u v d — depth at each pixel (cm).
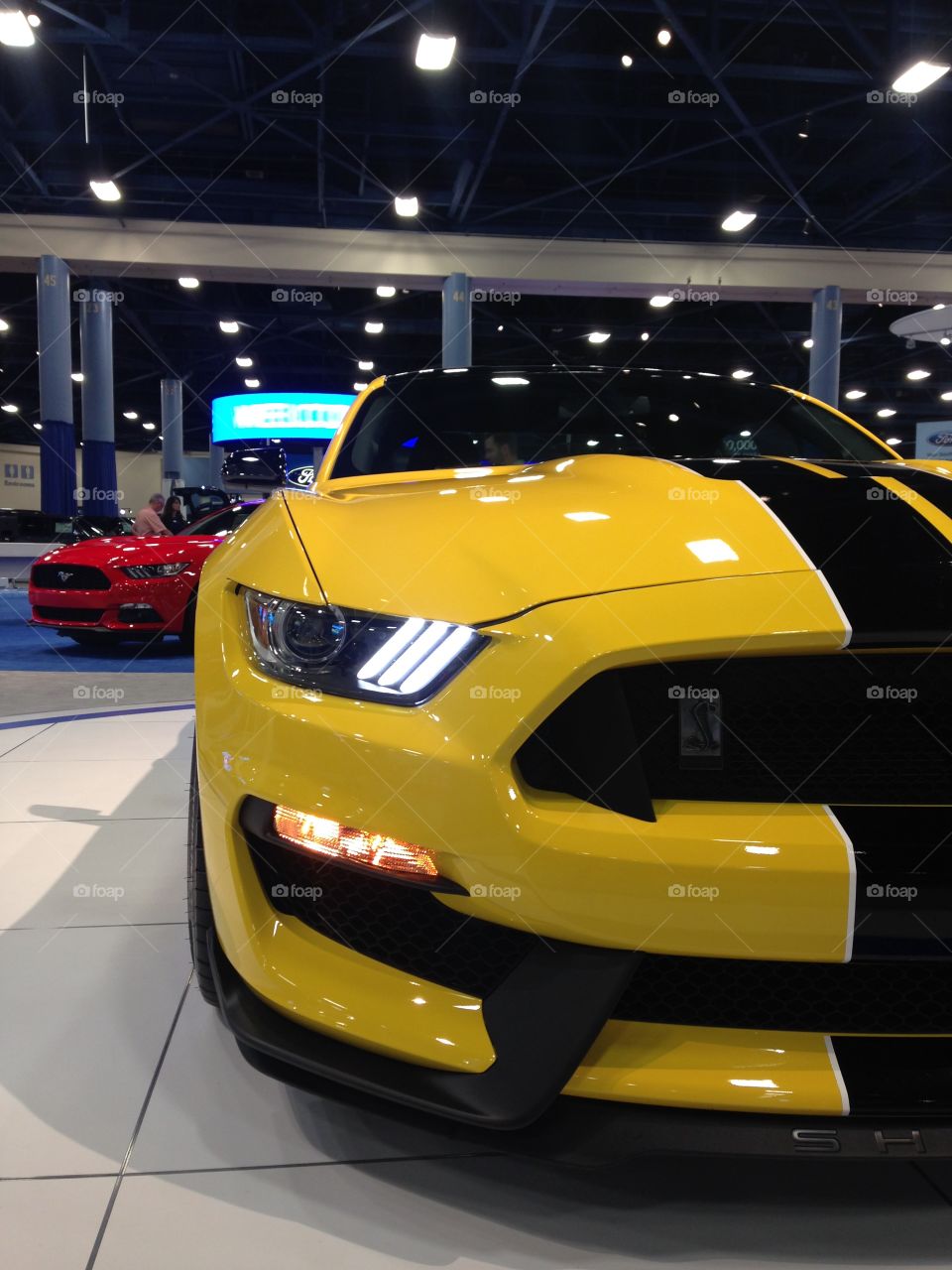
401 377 207
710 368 2138
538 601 90
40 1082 116
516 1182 98
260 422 2034
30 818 223
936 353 2073
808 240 1249
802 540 98
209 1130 106
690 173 1209
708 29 902
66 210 1158
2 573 1190
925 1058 88
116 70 1021
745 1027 89
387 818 89
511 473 149
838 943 82
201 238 1180
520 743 86
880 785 86
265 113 1050
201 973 114
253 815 98
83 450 1418
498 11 898
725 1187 98
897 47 876
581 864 83
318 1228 91
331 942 98
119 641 591
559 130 1124
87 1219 92
